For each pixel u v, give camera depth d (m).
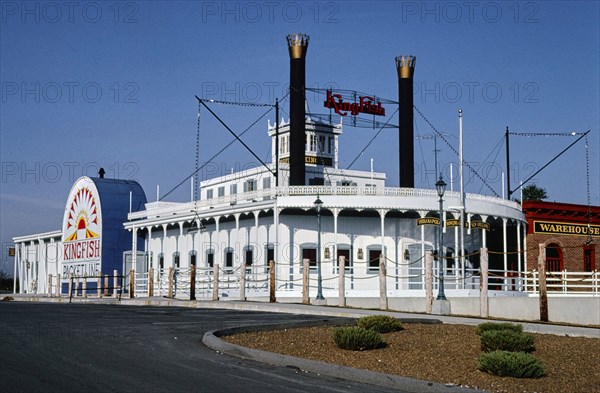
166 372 12.37
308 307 28.81
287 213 41.28
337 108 48.16
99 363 13.09
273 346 15.80
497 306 33.94
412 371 13.15
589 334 19.86
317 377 12.85
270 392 11.09
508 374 12.73
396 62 49.34
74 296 49.00
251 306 30.17
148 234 54.62
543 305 26.59
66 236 62.22
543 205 50.25
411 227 43.06
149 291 41.00
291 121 44.75
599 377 12.86
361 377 12.67
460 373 12.98
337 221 41.69
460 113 41.12
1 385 10.79
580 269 51.56
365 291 39.16
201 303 32.97
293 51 45.22
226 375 12.38
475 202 42.09
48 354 14.09
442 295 28.39
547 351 15.79
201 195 55.97
